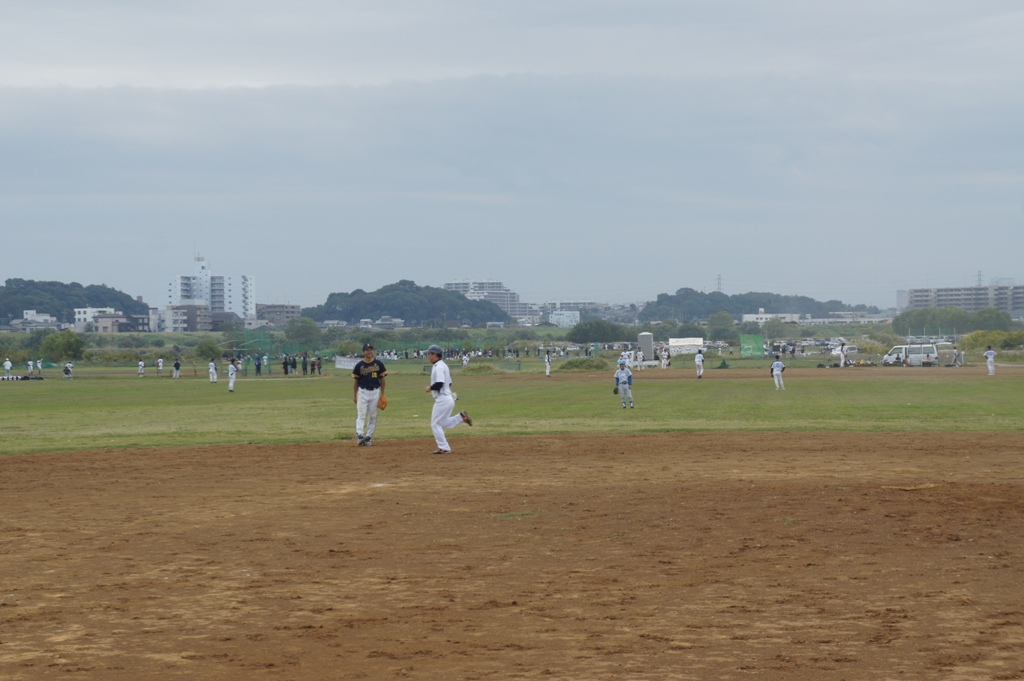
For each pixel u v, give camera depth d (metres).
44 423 35.50
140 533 13.62
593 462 21.42
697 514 14.52
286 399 52.12
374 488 17.92
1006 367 90.50
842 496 15.91
